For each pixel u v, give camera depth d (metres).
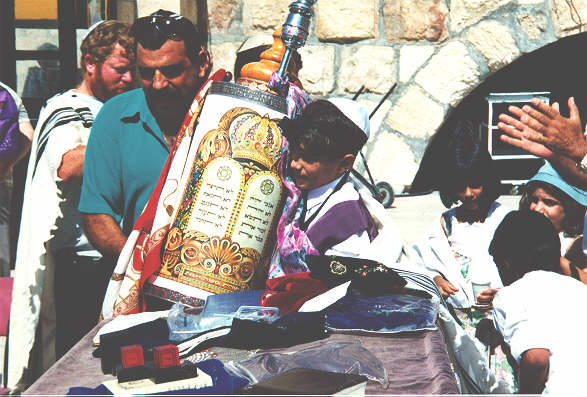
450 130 9.48
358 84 7.78
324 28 7.70
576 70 10.27
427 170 9.38
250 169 1.84
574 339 2.05
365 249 1.96
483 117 9.52
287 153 1.91
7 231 3.87
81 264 2.75
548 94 8.95
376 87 7.79
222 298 1.79
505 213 3.31
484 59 7.71
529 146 2.00
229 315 1.74
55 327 2.78
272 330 1.67
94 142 2.30
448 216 3.37
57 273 2.76
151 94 2.16
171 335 1.68
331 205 1.96
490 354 2.71
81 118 2.72
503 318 2.20
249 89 1.90
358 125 1.94
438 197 8.11
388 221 2.04
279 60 2.02
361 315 1.77
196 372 1.40
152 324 1.69
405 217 6.99
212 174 1.83
